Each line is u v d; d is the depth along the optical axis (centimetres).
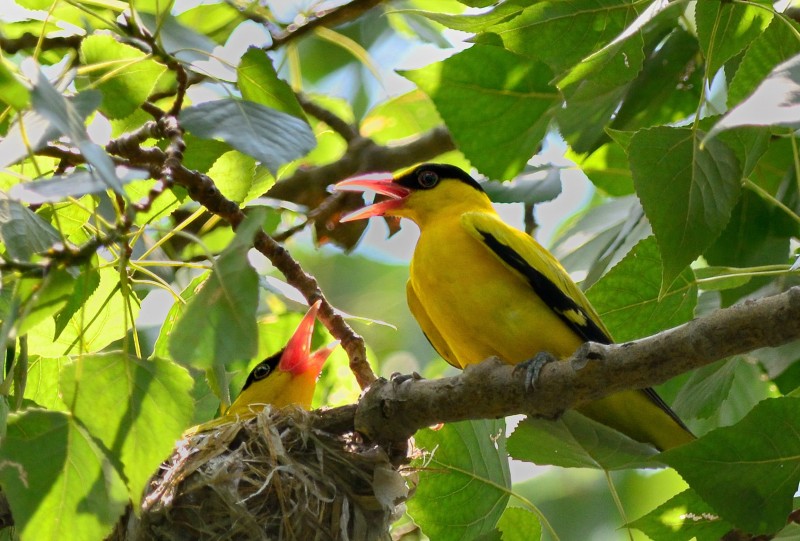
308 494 917
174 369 694
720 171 756
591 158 1287
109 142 899
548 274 1030
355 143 1623
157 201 953
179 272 1249
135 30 796
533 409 848
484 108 1133
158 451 682
